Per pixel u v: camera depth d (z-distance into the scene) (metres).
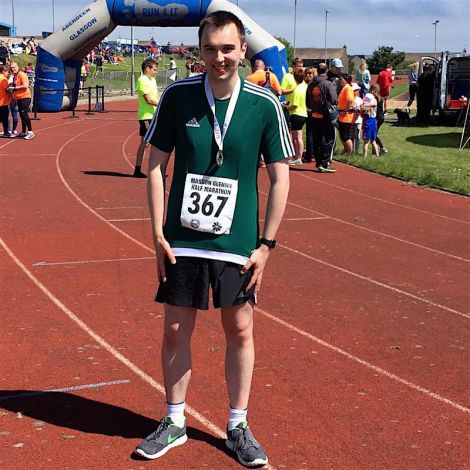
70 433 4.26
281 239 9.72
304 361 5.52
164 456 4.01
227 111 3.72
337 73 17.14
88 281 7.54
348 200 12.71
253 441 3.98
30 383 4.98
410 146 20.17
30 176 14.09
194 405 4.67
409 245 9.64
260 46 24.77
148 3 26.62
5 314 6.44
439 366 5.52
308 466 3.96
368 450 4.16
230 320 3.92
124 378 5.11
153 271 7.98
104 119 28.06
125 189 12.88
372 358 5.64
